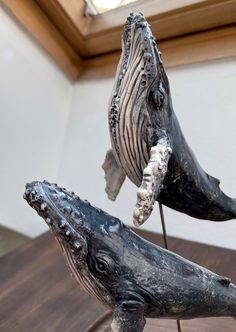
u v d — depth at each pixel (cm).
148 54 17
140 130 17
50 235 45
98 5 48
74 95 54
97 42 49
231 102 38
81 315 30
